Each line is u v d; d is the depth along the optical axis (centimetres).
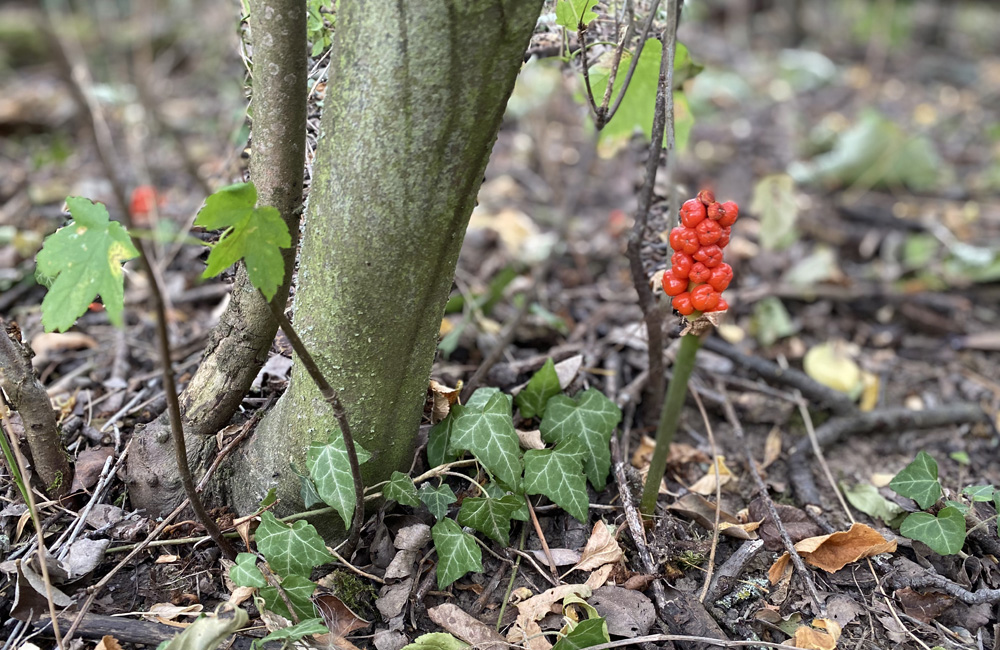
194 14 105
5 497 34
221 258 23
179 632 30
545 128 81
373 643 32
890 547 36
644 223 36
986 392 52
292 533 30
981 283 64
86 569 32
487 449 34
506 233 66
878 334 58
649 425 45
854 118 102
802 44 133
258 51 28
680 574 35
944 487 43
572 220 69
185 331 51
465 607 34
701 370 50
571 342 51
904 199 79
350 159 27
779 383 50
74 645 30
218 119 83
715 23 138
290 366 40
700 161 85
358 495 29
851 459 46
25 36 100
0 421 34
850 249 69
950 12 141
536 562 35
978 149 93
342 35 26
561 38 39
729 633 33
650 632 32
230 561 32
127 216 21
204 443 34
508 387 44
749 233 69
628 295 58
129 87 85
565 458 35
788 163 86
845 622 34
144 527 34
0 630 30
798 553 37
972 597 35
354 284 28
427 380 32
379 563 34
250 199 23
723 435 46
